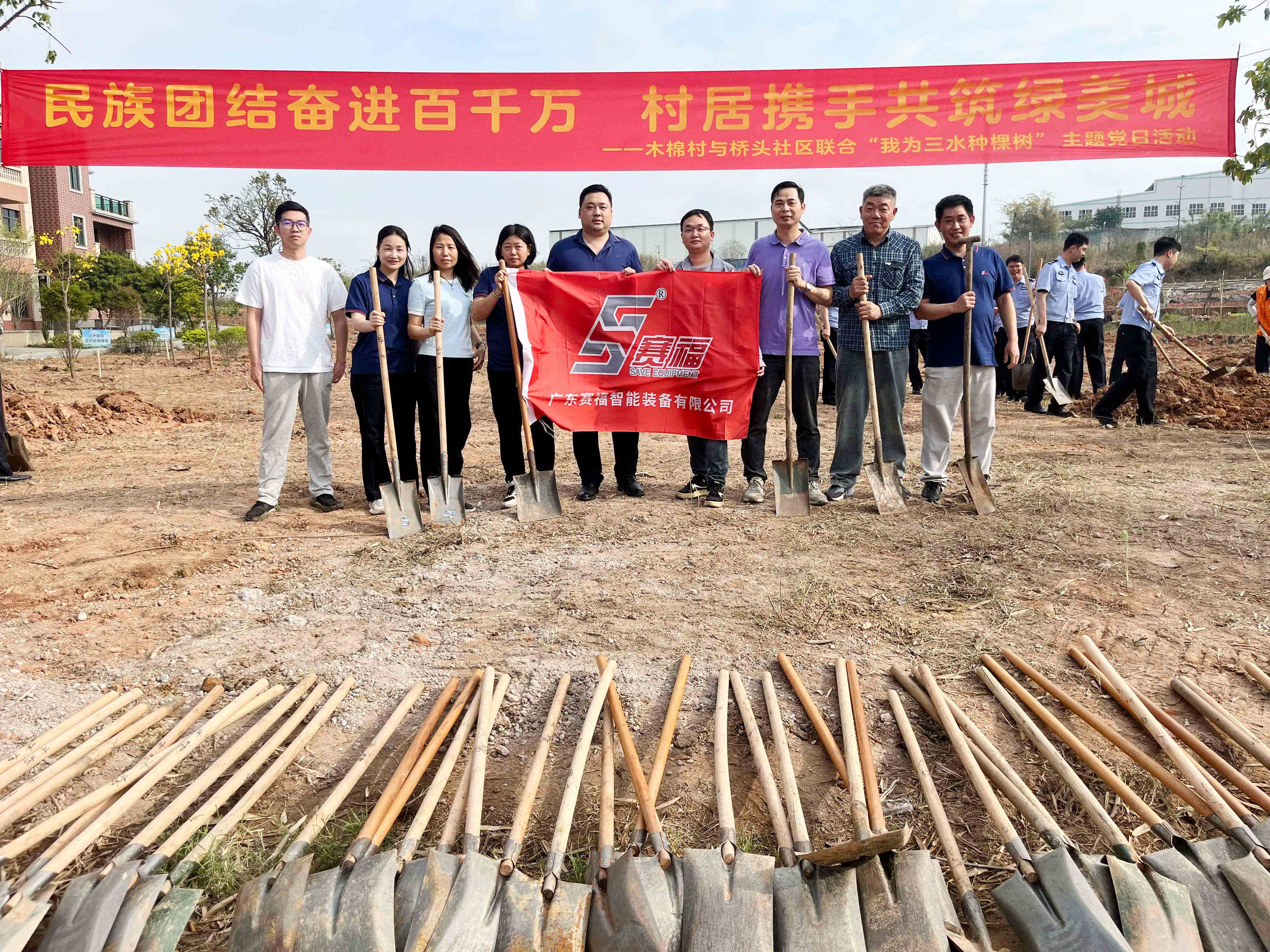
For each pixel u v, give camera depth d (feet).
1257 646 12.72
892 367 19.85
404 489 18.94
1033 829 9.70
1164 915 7.97
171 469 26.04
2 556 17.46
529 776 10.00
